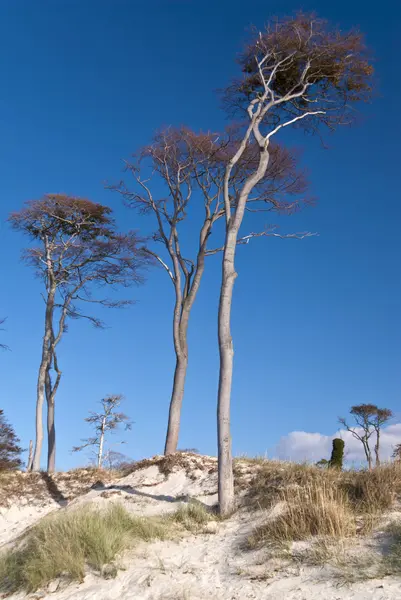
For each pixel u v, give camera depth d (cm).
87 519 1166
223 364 1393
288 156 2122
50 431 2416
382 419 3309
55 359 2467
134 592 939
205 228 2162
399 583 800
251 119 1612
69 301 2506
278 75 1778
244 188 1536
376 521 1020
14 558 1151
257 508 1238
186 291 2122
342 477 1281
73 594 971
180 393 1984
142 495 1550
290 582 877
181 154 2138
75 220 2491
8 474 1955
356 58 1733
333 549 939
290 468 1381
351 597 789
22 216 2448
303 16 1703
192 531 1188
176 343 2034
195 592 905
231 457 1337
